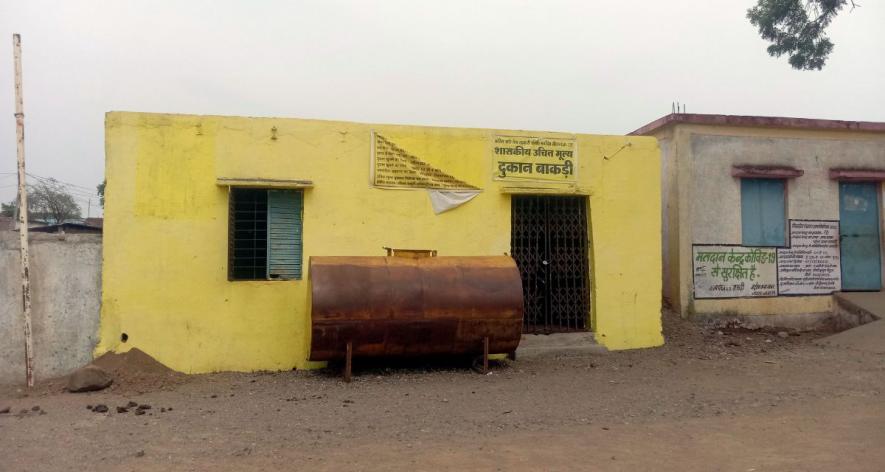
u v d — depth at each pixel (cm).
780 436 557
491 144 1016
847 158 1327
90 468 482
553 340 1009
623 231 1061
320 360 834
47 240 855
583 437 558
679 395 725
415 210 981
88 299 868
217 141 909
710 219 1237
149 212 884
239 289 904
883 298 1257
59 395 761
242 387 797
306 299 894
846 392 723
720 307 1230
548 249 1052
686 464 483
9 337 832
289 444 542
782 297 1266
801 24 1437
